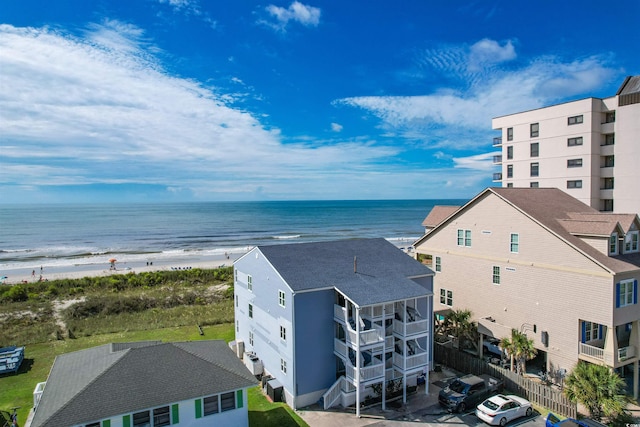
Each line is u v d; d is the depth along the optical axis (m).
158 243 117.94
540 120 48.31
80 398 15.95
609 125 43.56
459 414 21.52
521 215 27.02
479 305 30.19
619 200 42.75
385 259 27.53
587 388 19.70
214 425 18.03
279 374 23.83
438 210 37.50
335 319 23.06
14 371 26.23
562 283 24.62
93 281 54.81
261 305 26.16
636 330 23.31
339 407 22.23
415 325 23.03
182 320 37.75
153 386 17.19
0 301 44.12
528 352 24.41
